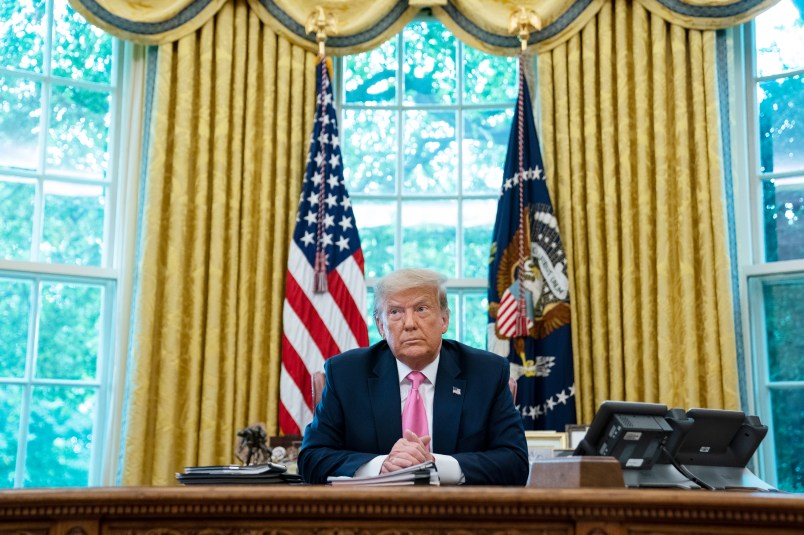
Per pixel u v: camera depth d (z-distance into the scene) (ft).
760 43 17.42
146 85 16.98
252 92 16.99
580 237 16.57
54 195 16.69
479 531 6.26
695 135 16.58
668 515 6.09
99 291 16.69
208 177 16.67
